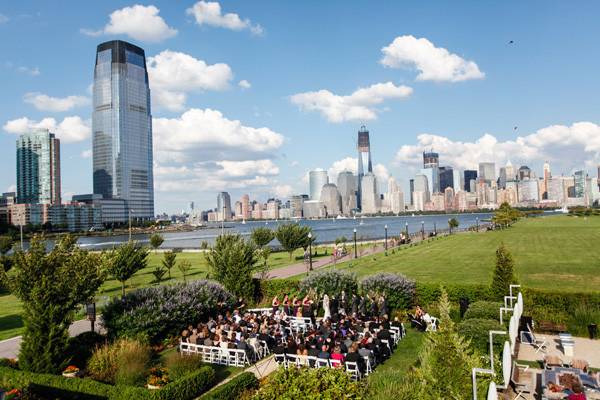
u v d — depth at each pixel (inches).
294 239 2380.7
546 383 552.4
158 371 646.5
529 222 5329.7
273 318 929.5
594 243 2486.5
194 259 2726.4
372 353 683.4
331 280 1154.7
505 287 917.8
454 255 2225.6
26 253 690.8
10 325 1101.1
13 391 566.9
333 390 341.4
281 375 366.6
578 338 811.4
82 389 584.7
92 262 754.2
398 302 1023.0
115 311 852.0
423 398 365.1
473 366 382.9
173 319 874.1
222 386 560.4
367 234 6215.6
